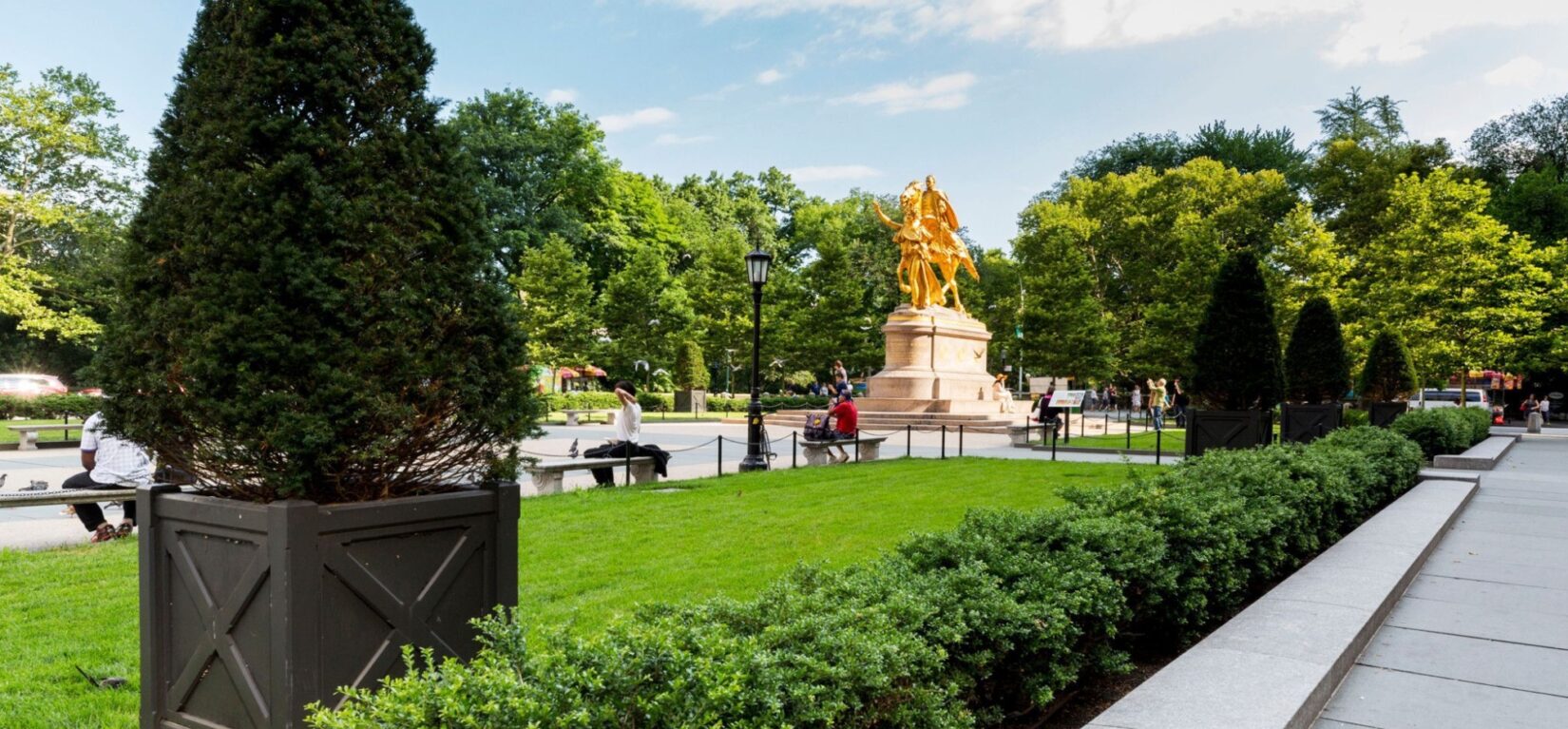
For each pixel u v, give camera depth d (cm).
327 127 358
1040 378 4788
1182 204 4988
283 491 338
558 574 752
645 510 1102
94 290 3622
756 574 751
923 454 2153
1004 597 413
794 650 316
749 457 1691
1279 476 771
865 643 316
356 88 368
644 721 249
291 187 350
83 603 680
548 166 4878
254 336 335
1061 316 4522
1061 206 5469
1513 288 3012
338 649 346
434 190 384
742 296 5278
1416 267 3070
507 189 4512
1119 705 383
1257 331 1462
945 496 1249
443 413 384
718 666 265
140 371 368
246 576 342
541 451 2212
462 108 4609
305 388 347
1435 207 3025
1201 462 870
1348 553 736
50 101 3447
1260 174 4947
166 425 366
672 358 5100
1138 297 5009
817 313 5062
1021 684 416
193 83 370
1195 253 4106
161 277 365
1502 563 787
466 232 394
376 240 360
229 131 349
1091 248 5256
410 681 251
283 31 362
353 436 356
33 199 3366
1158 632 556
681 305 5141
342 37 364
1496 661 523
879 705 323
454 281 387
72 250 3966
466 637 391
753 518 1046
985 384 3666
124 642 581
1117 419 4456
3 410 3328
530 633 290
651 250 5075
